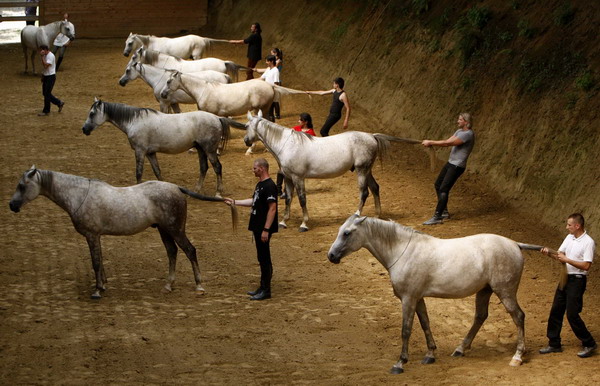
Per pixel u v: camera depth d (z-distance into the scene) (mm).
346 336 9805
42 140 20000
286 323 10211
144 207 10852
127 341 9484
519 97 16750
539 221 14305
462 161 13922
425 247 8664
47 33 27859
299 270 12359
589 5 16625
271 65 21172
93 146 19672
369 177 14438
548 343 9453
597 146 14039
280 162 14008
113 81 27250
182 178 17359
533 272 12078
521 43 17875
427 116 19516
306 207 14867
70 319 10188
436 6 21938
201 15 37312
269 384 8281
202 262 12641
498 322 10289
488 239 8805
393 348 9445
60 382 8258
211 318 10344
